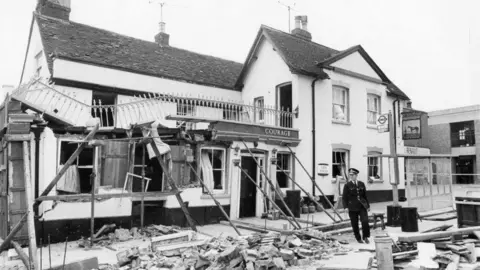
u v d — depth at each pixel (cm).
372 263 752
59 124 1129
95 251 962
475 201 1146
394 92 2209
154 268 748
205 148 1430
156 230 1209
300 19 2245
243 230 1259
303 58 1848
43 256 907
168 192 1138
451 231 923
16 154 889
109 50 1700
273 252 800
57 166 1133
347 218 1493
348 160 1930
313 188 1731
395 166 1377
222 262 739
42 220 1066
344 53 1925
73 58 1430
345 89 1969
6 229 953
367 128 2050
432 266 719
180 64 1953
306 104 1756
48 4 1741
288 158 1705
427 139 3572
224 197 1443
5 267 771
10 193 879
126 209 1215
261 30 1911
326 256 880
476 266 735
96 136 1199
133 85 1597
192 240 981
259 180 1595
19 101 955
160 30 2130
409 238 845
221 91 1919
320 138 1798
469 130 3672
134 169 1321
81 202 1133
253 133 1505
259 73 1936
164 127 1304
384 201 2094
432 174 1719
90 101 1470
